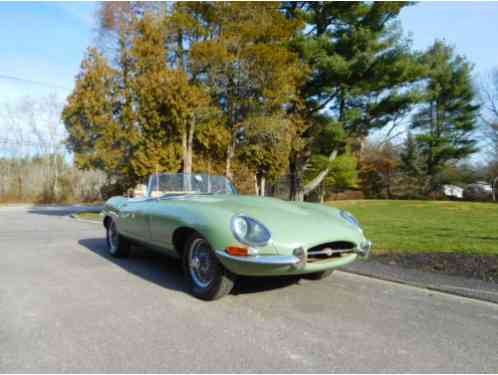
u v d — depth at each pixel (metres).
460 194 36.81
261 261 3.07
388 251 5.87
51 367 2.25
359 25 20.02
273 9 16.05
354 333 2.83
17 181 34.09
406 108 21.62
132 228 4.82
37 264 5.16
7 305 3.38
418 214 14.53
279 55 14.88
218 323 2.99
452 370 2.27
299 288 4.04
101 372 2.19
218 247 3.25
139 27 14.75
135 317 3.11
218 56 14.44
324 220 3.66
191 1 15.83
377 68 19.62
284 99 16.25
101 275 4.54
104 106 14.36
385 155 35.81
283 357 2.41
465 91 33.81
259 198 4.25
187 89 13.73
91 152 14.73
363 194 36.53
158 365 2.29
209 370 2.23
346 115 20.78
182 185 5.02
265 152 17.28
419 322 3.07
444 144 34.19
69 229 9.77
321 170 24.19
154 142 13.72
